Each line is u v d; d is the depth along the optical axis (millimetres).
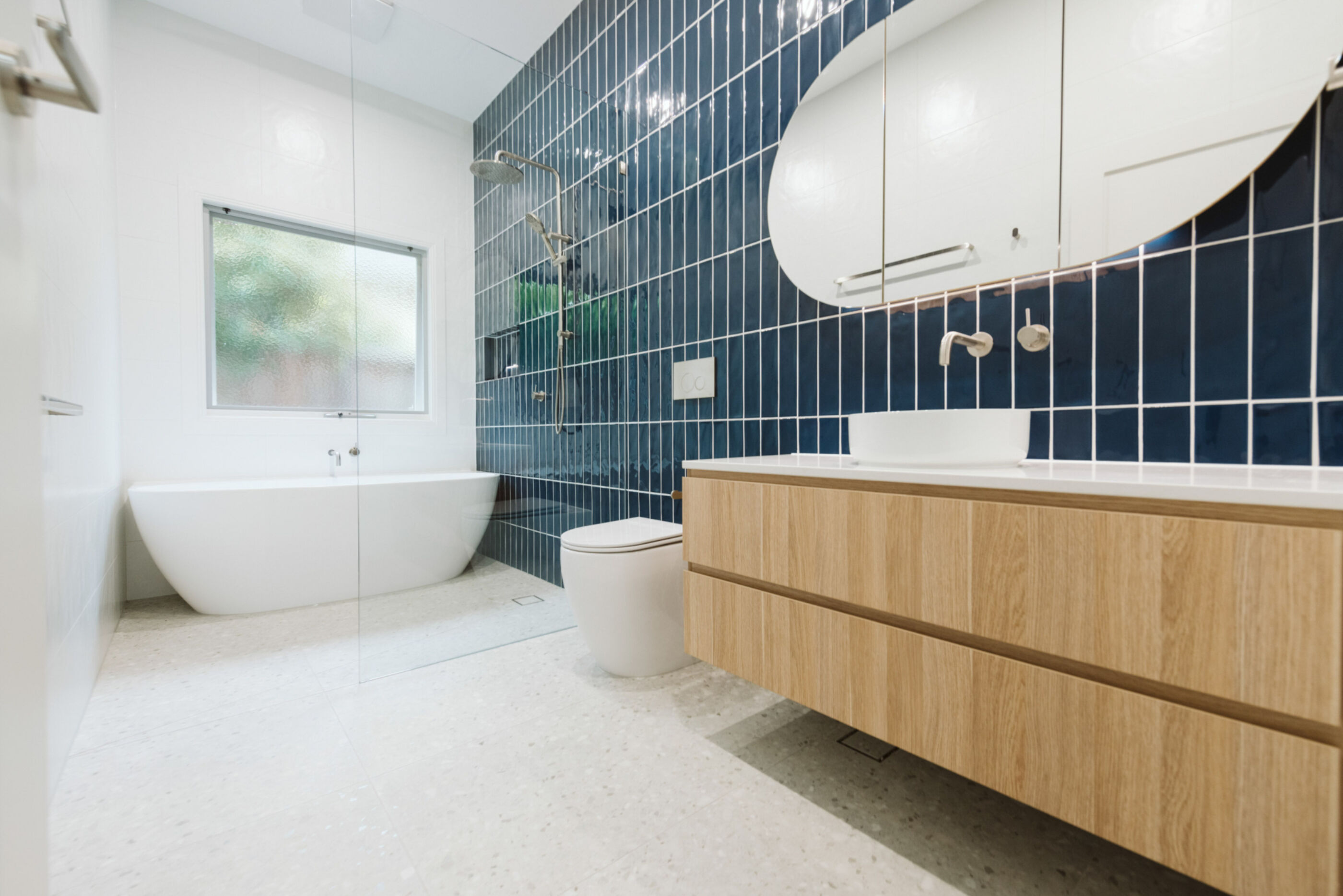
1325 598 624
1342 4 947
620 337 2467
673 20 2197
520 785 1286
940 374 1480
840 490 1123
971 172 1387
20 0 562
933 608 980
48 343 1254
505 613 2430
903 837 1111
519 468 2498
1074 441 1263
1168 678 736
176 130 2734
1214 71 1060
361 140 2191
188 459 2752
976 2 1383
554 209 2584
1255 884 674
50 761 1249
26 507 567
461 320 2408
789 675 1233
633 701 1696
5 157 528
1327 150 971
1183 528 724
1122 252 1168
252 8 2729
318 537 2607
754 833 1127
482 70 2428
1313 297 983
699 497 1428
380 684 1820
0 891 505
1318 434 978
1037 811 1189
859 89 1607
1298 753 644
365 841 1110
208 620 2416
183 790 1272
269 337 3029
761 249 1889
